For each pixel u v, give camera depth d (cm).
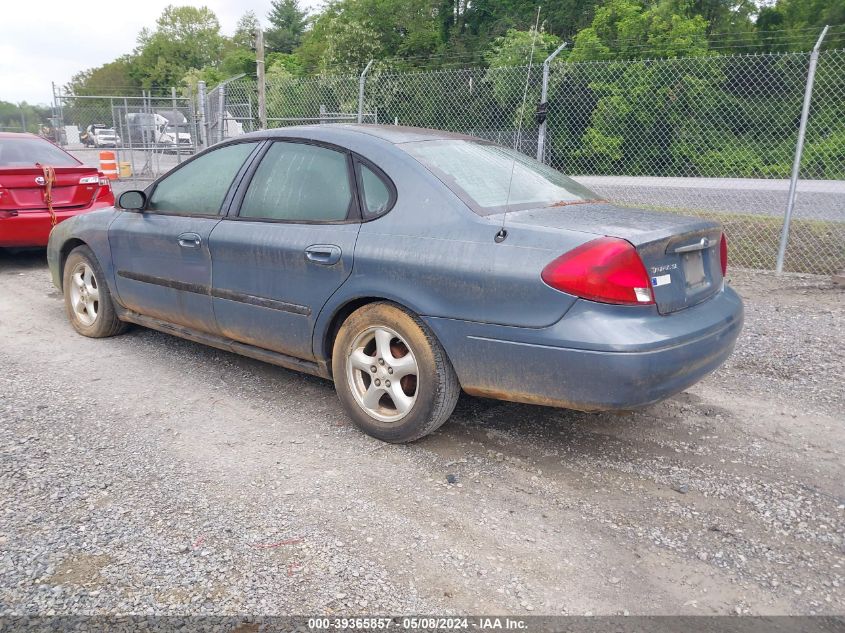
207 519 284
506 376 309
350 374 362
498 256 303
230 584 244
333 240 355
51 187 787
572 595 242
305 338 377
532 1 2791
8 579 244
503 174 371
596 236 290
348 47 3428
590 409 296
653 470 333
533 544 271
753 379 458
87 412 395
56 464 330
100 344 526
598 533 280
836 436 373
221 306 416
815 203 1194
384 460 340
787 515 294
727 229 1012
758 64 1299
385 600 237
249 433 370
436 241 322
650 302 291
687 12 2398
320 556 260
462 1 3388
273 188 395
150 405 407
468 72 1013
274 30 7950
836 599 241
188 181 447
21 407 399
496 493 310
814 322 588
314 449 352
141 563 254
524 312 296
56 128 1934
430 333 331
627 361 280
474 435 369
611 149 1256
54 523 279
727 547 271
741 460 345
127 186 1664
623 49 2208
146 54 8481
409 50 3425
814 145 1309
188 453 345
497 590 244
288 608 232
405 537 274
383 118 1153
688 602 239
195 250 423
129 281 483
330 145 376
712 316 324
